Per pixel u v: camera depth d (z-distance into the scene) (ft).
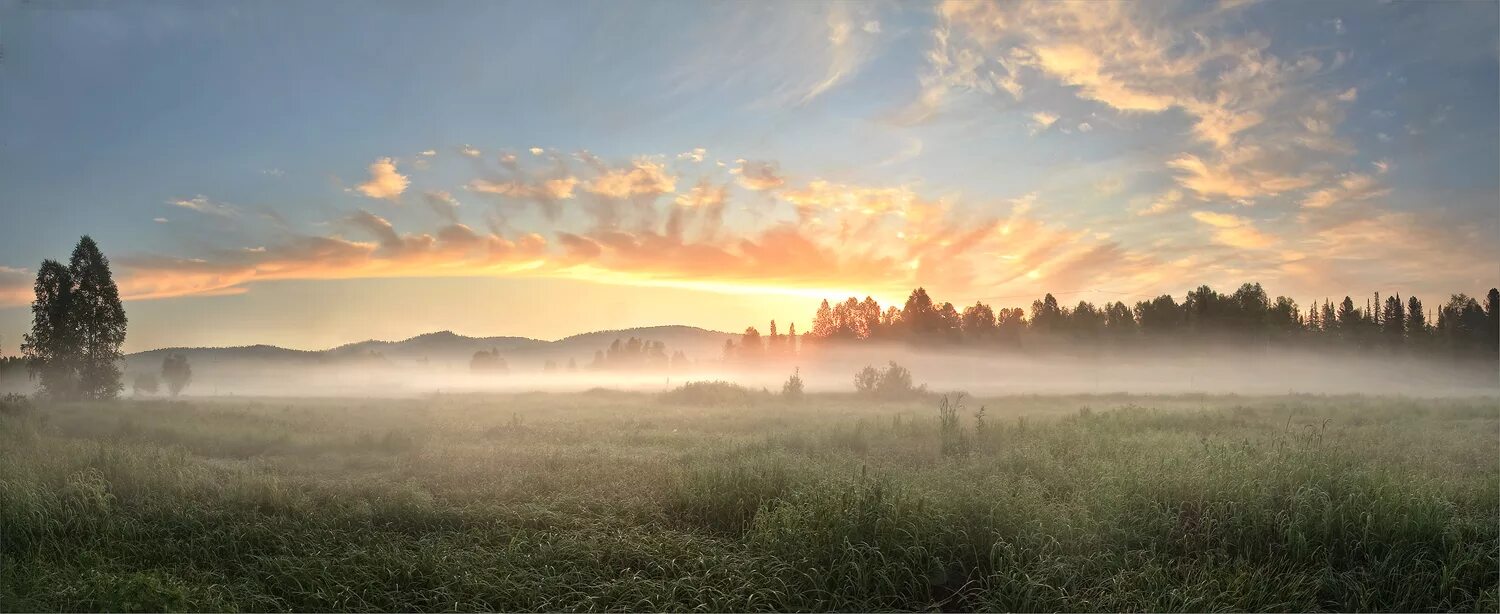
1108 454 41.19
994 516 24.82
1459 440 50.49
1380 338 317.22
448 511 29.43
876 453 44.57
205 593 21.39
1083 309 334.85
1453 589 21.90
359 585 22.13
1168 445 44.60
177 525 27.76
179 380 237.45
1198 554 24.32
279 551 25.44
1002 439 48.21
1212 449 36.68
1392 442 47.67
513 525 27.89
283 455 48.39
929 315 342.23
